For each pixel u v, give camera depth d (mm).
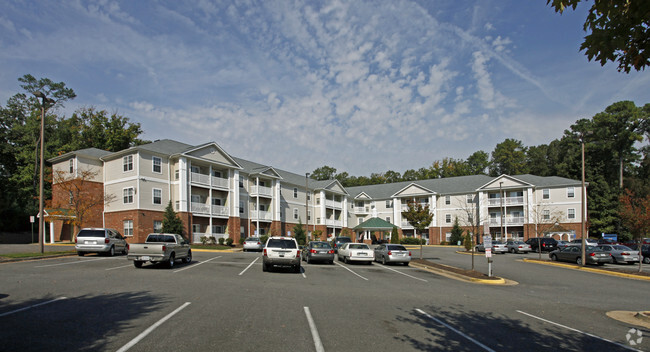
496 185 59906
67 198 36125
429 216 31547
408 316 9766
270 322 8516
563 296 14430
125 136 57375
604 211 59438
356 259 25406
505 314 10516
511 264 28094
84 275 15445
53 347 6320
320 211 62156
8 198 49844
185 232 38906
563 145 75625
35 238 51219
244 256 28766
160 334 7242
